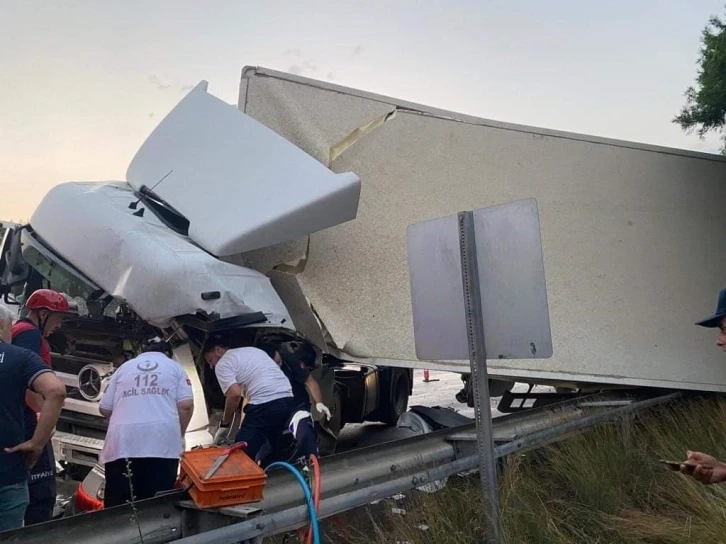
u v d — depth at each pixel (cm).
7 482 297
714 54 791
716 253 661
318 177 501
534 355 318
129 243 476
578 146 633
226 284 465
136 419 357
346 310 548
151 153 593
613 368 608
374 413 891
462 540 351
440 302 356
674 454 498
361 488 332
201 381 494
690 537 372
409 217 583
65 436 503
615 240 633
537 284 318
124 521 246
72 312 507
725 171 672
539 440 454
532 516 368
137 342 493
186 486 267
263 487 271
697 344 643
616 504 425
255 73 574
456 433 415
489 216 338
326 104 575
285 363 504
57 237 524
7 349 307
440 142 598
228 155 545
